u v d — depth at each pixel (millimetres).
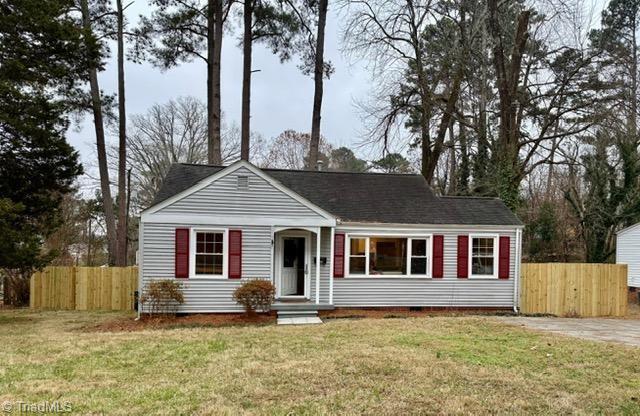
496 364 7516
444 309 14695
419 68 21797
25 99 12656
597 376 6914
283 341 9328
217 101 20750
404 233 14625
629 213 23250
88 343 9188
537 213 26203
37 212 14180
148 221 12711
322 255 14398
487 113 22281
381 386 6242
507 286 14984
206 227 13078
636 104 19297
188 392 5934
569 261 25328
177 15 20828
